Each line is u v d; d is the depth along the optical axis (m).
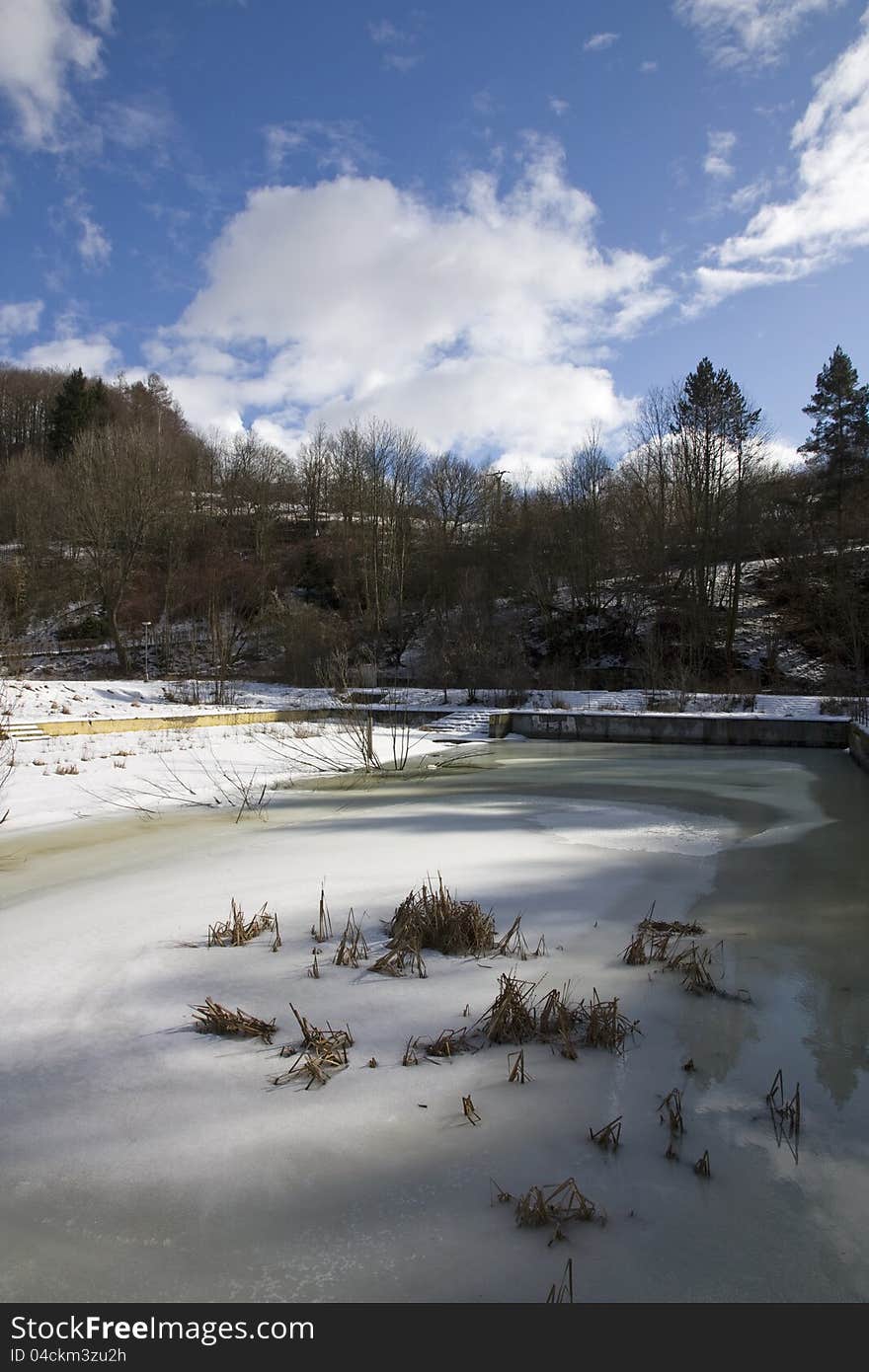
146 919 6.75
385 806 12.28
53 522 47.19
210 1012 4.65
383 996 5.05
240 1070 4.12
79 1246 2.86
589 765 18.39
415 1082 3.99
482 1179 3.22
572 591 41.84
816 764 18.66
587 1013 4.72
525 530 45.62
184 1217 3.00
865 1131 3.57
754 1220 2.97
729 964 5.59
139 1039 4.50
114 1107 3.78
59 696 27.97
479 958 5.69
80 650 42.56
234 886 7.70
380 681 37.38
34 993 5.21
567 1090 3.92
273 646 38.88
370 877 7.91
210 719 23.58
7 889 7.87
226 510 50.25
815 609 37.31
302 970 5.48
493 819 11.06
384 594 44.81
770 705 27.83
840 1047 4.38
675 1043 4.42
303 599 48.94
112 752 17.78
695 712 27.78
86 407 66.00
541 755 20.69
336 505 53.44
